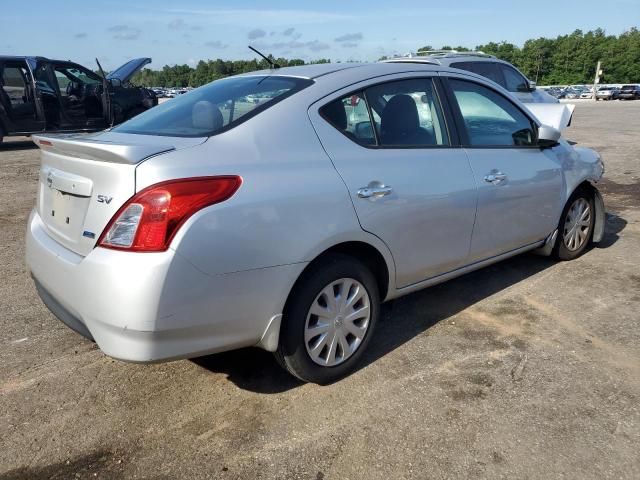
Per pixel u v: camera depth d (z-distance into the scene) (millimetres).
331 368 2855
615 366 3027
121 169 2283
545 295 4035
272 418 2635
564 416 2592
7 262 4832
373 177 2881
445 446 2406
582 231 4781
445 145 3414
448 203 3273
